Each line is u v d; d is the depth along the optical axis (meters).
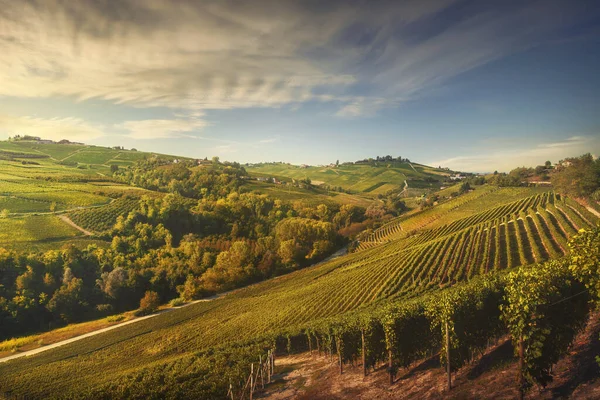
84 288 92.94
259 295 91.94
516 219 80.50
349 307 62.50
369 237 142.88
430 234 99.88
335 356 39.91
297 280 98.44
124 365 57.59
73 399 39.38
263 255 122.56
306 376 34.03
